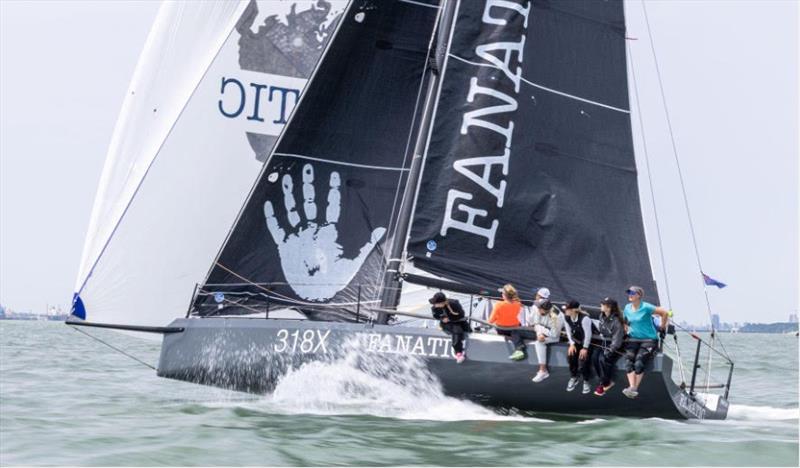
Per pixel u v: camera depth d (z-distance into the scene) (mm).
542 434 39375
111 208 53531
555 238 47875
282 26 58094
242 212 49375
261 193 49562
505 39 48188
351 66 50312
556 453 35594
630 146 50000
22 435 37312
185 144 55500
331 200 50312
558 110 48719
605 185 49188
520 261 47312
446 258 46688
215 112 56281
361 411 43938
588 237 48406
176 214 54719
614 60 50219
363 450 35250
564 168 48500
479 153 47375
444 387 43250
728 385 50188
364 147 50688
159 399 49750
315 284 50094
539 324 42688
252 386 45656
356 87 50469
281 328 44781
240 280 49500
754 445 37656
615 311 42594
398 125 50938
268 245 49656
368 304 50031
